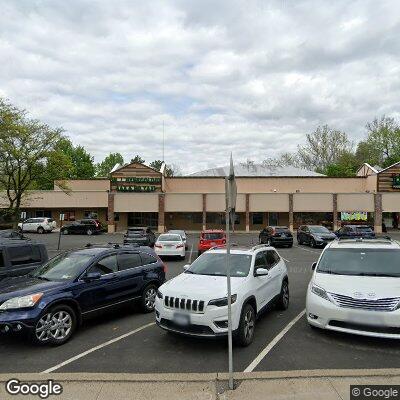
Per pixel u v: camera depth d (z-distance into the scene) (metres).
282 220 45.81
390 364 5.85
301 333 7.44
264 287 7.94
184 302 6.51
